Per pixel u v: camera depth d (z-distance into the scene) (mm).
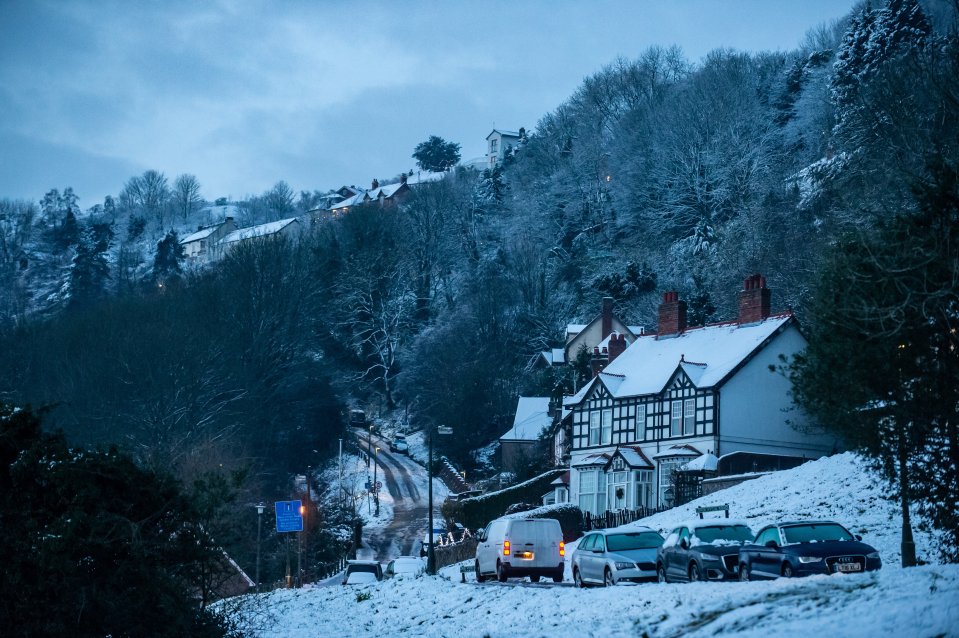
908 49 84625
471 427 116500
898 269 23094
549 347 126812
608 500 71500
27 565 20891
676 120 126438
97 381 80750
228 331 97938
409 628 29125
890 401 25906
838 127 91125
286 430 100312
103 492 22469
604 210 142625
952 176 25094
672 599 21734
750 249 95625
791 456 65625
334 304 143250
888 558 31297
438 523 90750
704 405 66375
